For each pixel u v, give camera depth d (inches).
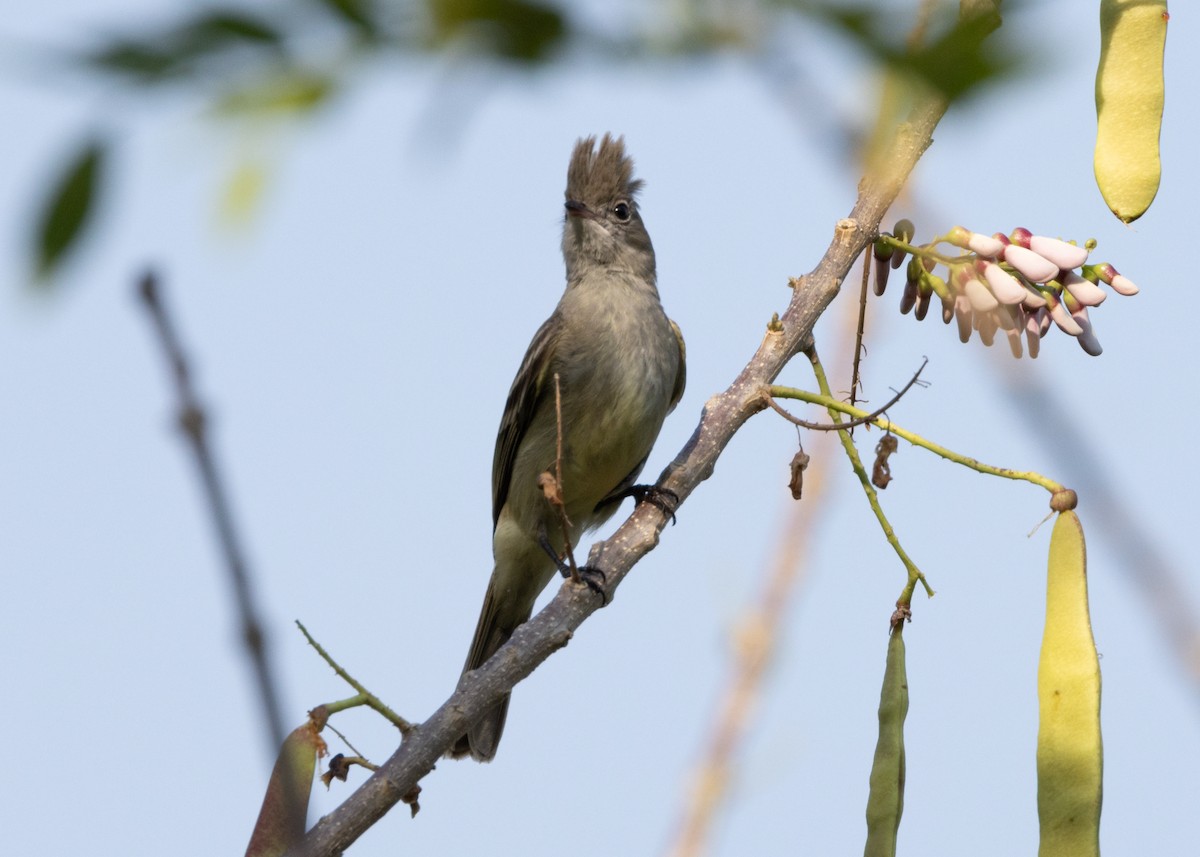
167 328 99.1
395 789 261.0
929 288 291.4
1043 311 288.0
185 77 89.2
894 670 269.7
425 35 91.6
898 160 263.9
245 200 89.6
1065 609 253.0
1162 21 268.1
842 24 93.3
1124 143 263.0
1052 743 245.0
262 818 254.1
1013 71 92.0
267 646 105.3
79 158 85.2
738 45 92.9
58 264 84.8
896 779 263.6
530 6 90.0
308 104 91.1
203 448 100.8
